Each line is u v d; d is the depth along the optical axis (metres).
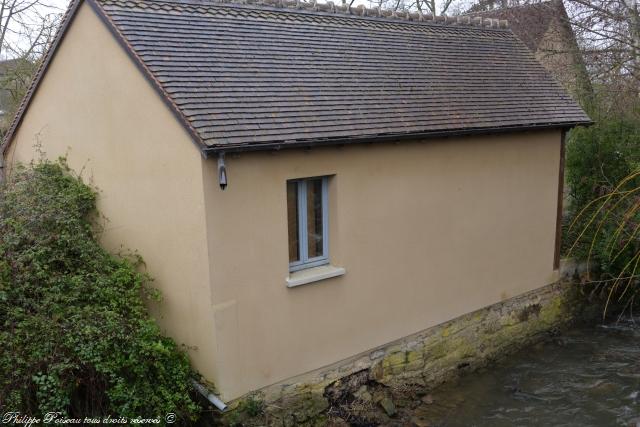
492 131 9.30
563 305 11.84
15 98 17.19
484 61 10.99
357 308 8.27
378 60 9.38
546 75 11.56
